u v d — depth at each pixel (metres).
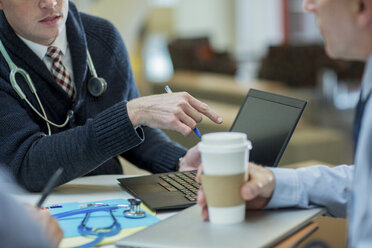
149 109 1.43
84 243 1.07
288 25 10.62
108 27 1.91
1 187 0.71
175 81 5.93
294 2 10.55
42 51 1.67
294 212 1.13
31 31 1.60
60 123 1.73
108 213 1.24
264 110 1.42
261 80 7.84
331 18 0.99
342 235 1.12
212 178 1.04
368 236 0.87
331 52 1.03
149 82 6.18
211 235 1.02
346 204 1.16
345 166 1.21
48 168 1.46
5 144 1.53
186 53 8.14
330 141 3.56
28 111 1.65
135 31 3.38
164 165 1.78
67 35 1.75
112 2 3.23
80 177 1.65
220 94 5.29
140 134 1.48
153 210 1.27
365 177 0.91
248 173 1.12
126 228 1.14
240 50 11.02
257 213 1.13
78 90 1.73
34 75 1.67
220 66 7.89
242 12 10.96
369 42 0.99
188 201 1.30
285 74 7.79
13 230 0.66
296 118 1.32
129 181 1.53
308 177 1.16
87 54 1.78
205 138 1.04
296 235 1.06
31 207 1.04
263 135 1.37
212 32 10.88
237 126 1.46
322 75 7.52
